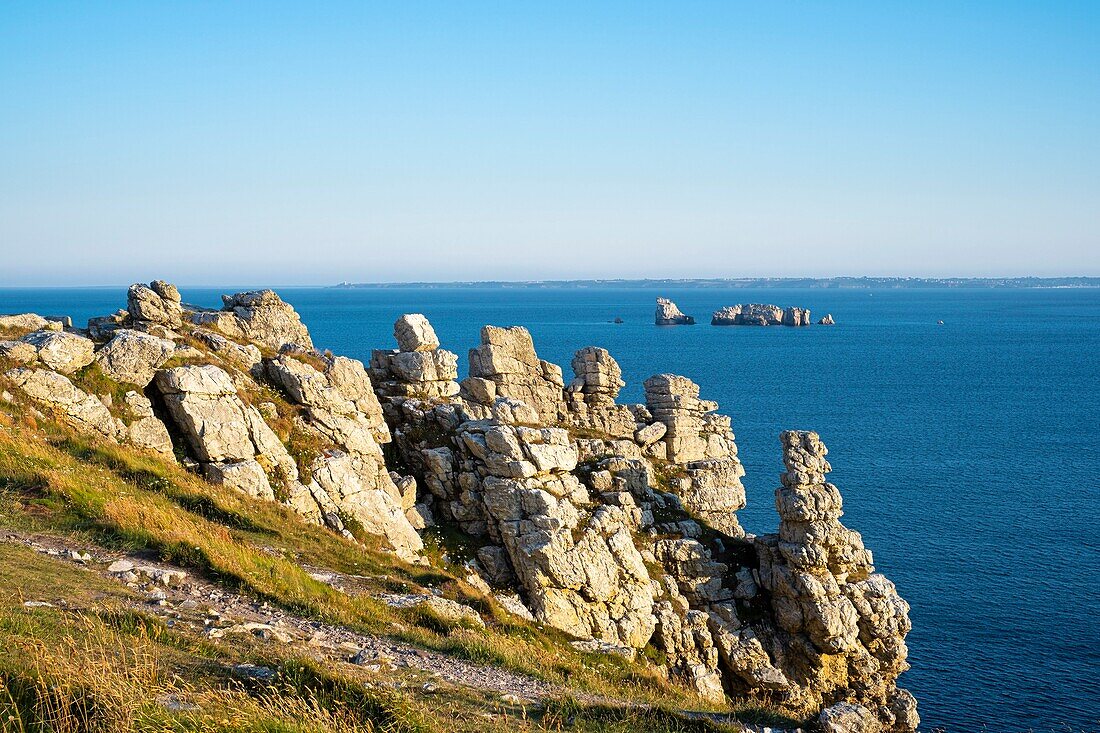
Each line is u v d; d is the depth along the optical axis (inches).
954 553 3398.1
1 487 1264.8
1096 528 3693.4
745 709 1142.3
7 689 635.5
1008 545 3484.3
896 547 3464.6
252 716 676.7
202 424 1727.4
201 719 657.6
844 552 2054.6
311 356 2128.4
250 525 1486.2
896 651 2026.3
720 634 1978.3
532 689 1005.8
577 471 2239.2
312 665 812.6
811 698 1964.8
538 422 2196.1
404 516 1884.8
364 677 893.8
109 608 912.9
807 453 2084.2
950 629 2748.5
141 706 649.0
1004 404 7096.5
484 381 2394.2
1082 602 2935.5
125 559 1120.2
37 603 881.5
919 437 5679.1
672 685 1423.5
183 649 853.2
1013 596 2989.7
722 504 2422.5
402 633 1107.9
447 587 1499.8
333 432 1961.1
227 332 2169.0
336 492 1823.3
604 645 1635.1
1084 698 2364.7
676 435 2546.8
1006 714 2298.2
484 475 2017.7
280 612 1073.5
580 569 1845.5
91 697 650.2
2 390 1556.3
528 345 2522.1
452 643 1104.2
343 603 1171.3
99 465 1493.6
